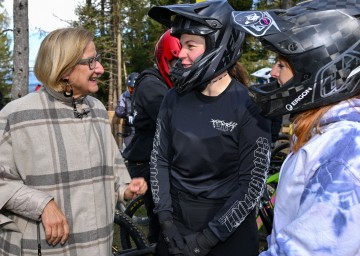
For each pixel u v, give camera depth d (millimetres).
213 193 1923
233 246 1937
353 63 1109
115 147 2100
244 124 1858
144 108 2533
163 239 2113
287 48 1146
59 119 1780
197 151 1899
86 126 1861
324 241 992
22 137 1719
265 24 1183
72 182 1769
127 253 2604
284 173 1193
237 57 1944
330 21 1121
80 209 1780
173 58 2416
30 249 1757
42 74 1755
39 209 1663
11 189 1690
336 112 1107
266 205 3176
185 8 1908
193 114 1934
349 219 977
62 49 1728
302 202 1054
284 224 1162
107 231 1900
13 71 7848
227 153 1896
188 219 1961
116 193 2076
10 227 1732
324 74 1120
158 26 21328
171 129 1998
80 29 1819
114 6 20391
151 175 2084
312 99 1143
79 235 1783
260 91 1264
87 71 1780
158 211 2010
